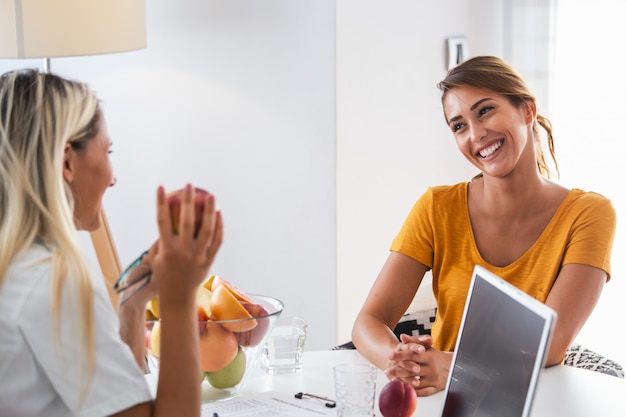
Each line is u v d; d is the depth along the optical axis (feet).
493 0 11.72
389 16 10.48
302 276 10.59
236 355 5.87
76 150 4.65
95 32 9.07
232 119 10.71
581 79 11.97
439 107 11.33
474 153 7.35
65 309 4.15
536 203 7.43
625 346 12.42
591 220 7.20
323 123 10.11
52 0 8.85
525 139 7.30
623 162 12.06
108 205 11.71
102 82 11.44
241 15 10.44
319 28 9.95
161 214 4.17
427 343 6.40
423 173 11.25
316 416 5.59
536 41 11.71
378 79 10.46
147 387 4.38
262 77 10.44
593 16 11.87
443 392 6.21
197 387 4.38
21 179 4.41
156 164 11.30
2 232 4.38
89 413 4.15
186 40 10.84
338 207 10.19
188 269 4.24
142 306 5.17
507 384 4.52
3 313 4.17
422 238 7.83
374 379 5.32
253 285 10.96
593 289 6.97
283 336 6.56
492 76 7.20
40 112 4.49
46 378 4.22
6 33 8.82
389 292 7.72
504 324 4.69
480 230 7.63
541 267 7.31
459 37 11.39
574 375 6.46
